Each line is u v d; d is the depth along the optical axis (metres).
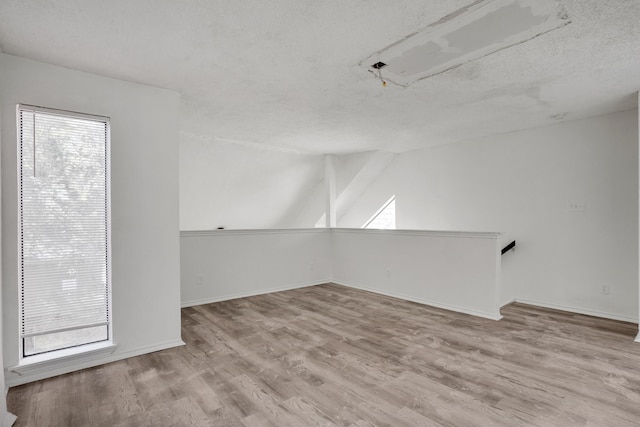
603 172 3.89
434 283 4.38
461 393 2.23
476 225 5.04
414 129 4.52
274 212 7.24
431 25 2.03
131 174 2.84
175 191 3.08
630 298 3.71
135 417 2.00
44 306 2.48
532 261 4.45
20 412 2.06
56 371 2.51
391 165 6.31
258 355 2.86
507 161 4.70
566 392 2.23
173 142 3.07
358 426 1.90
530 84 2.96
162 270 3.00
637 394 2.20
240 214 6.77
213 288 4.62
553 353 2.86
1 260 2.16
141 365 2.68
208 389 2.31
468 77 2.80
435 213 5.58
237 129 4.46
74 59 2.44
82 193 2.64
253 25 2.02
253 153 5.60
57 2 1.77
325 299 4.74
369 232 5.27
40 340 2.51
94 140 2.70
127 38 2.16
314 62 2.53
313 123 4.21
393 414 2.00
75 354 2.55
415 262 4.61
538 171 4.40
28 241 2.43
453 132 4.70
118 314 2.78
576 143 4.09
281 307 4.33
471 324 3.62
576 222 4.09
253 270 5.01
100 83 2.71
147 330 2.92
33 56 2.39
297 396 2.21
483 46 2.28
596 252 3.94
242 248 4.90
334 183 6.23
